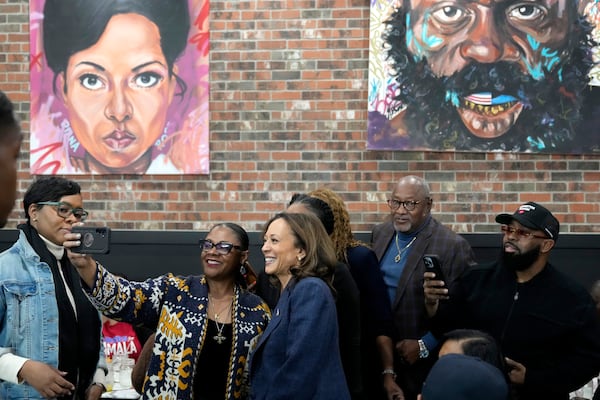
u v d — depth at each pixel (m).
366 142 5.06
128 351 3.95
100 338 2.92
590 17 4.84
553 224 2.99
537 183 4.96
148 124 5.18
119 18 5.16
